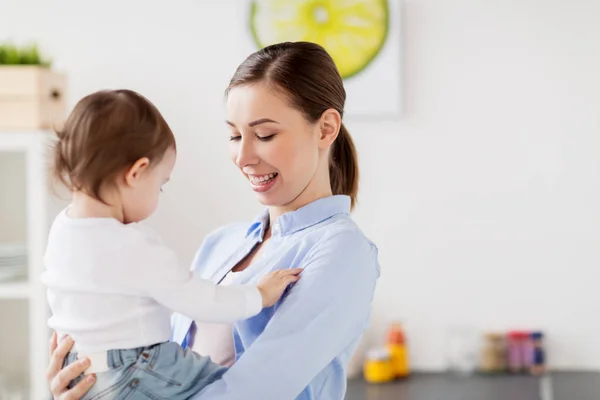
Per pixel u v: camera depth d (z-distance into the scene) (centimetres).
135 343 126
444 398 263
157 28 294
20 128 259
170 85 295
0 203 301
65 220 129
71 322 127
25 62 265
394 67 288
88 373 126
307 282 129
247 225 163
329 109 138
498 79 290
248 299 127
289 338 125
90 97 129
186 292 124
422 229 295
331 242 133
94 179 126
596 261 292
